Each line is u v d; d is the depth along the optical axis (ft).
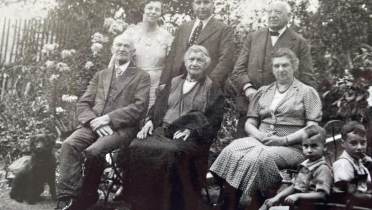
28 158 19.01
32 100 23.94
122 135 15.37
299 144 14.05
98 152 14.75
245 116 16.15
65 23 23.63
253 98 15.19
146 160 14.32
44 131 20.16
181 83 15.90
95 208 15.51
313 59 22.57
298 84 14.78
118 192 16.21
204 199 15.66
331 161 14.60
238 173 13.35
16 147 22.30
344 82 18.48
